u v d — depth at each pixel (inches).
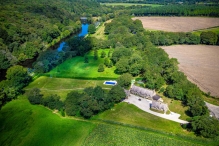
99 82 6156.5
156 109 4918.8
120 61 6510.8
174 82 5654.5
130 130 4244.6
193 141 3986.2
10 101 5329.7
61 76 6486.2
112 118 4628.4
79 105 4761.3
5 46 7608.3
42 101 5073.8
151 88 5689.0
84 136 4158.5
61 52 7593.5
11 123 4552.2
